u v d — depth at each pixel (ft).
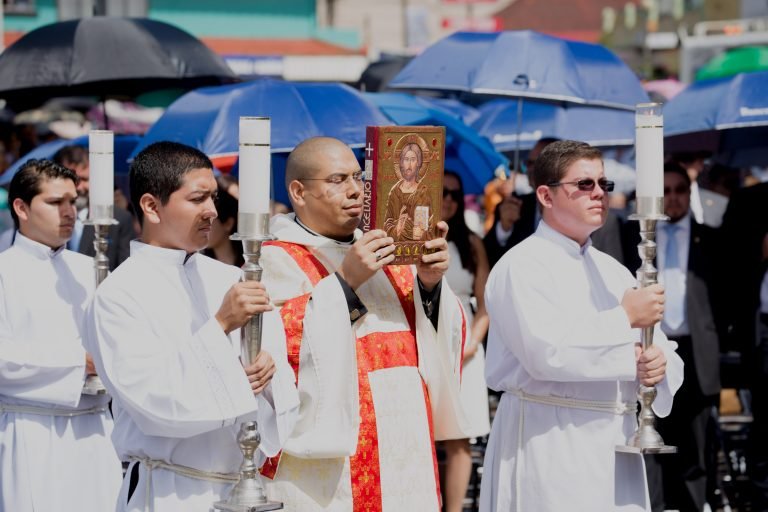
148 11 107.76
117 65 43.27
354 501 23.93
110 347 21.59
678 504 40.29
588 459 25.89
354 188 24.79
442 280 24.76
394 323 24.86
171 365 21.07
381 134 23.04
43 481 28.53
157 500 21.90
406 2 142.72
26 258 29.35
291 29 113.70
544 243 26.66
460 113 59.72
